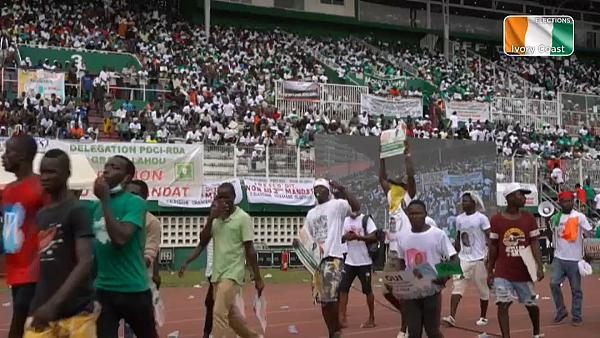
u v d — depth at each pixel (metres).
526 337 10.19
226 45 38.06
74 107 25.78
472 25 49.00
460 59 45.62
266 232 23.16
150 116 26.78
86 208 4.96
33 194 5.71
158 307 7.78
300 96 30.75
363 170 23.36
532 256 8.96
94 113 27.45
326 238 8.83
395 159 23.47
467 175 24.80
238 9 42.22
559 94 36.94
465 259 11.15
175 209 21.66
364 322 11.70
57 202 4.98
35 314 4.55
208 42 37.72
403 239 7.17
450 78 41.75
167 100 29.59
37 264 5.39
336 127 28.72
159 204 21.33
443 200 24.31
